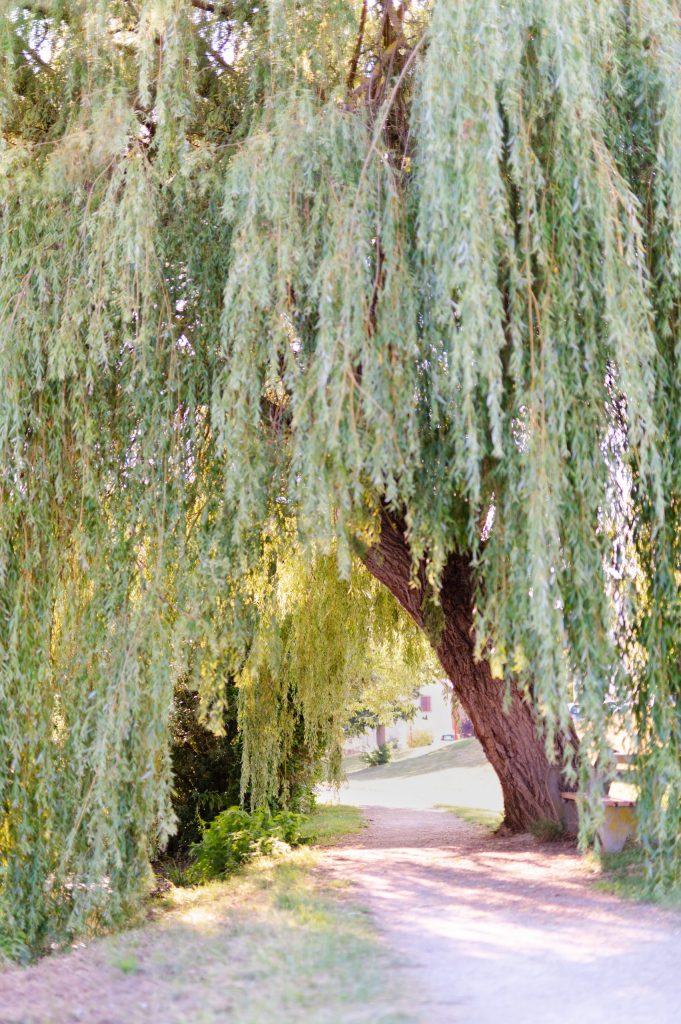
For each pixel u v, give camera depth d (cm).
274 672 1035
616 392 587
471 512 589
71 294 657
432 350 595
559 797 938
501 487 591
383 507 751
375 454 567
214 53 744
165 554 673
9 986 459
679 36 597
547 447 555
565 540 576
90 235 653
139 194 639
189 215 688
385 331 580
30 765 669
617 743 590
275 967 443
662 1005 376
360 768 3912
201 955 481
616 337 540
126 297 634
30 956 600
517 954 464
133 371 661
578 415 573
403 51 704
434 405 581
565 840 892
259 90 698
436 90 551
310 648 1149
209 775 1229
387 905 598
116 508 685
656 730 587
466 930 520
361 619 1178
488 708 961
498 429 527
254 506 638
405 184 635
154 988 430
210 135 710
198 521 680
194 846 962
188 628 645
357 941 489
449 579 925
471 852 884
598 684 565
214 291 686
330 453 582
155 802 681
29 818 661
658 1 593
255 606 696
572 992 397
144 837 675
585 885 652
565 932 511
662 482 600
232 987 416
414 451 595
